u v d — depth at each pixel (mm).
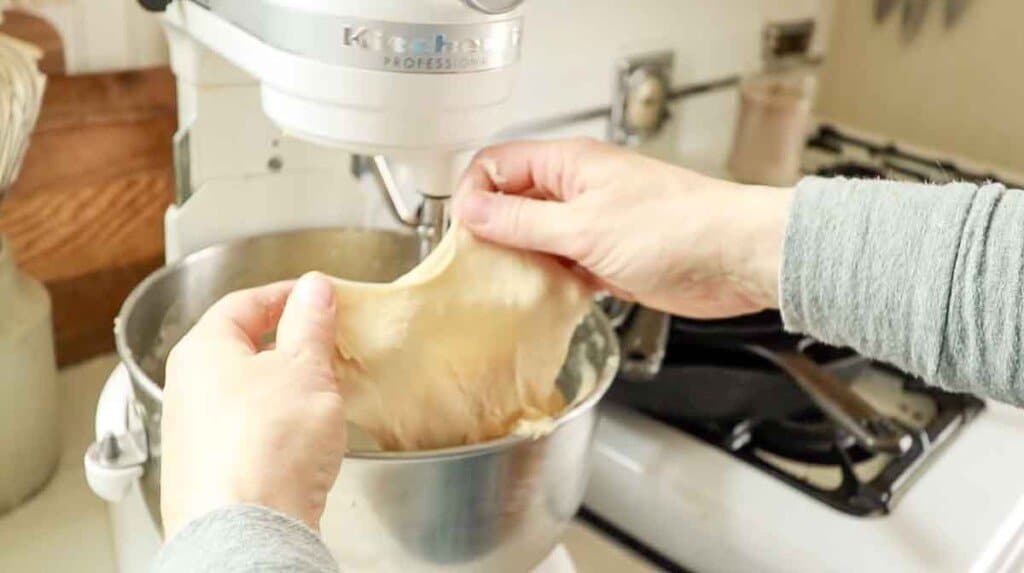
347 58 398
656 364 630
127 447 475
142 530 528
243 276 611
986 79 1058
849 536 570
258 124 602
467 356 468
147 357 553
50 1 668
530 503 456
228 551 280
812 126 1130
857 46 1143
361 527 424
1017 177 1013
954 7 1059
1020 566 570
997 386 401
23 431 572
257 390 334
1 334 550
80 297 695
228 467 309
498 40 410
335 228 633
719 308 492
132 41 712
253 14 433
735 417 653
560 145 488
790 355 648
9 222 644
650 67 903
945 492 614
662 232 458
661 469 617
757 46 1022
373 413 451
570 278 493
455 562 448
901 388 750
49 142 646
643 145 935
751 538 576
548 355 491
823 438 660
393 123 413
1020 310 382
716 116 1004
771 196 446
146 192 698
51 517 583
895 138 1138
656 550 616
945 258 391
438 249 470
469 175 493
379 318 446
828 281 413
